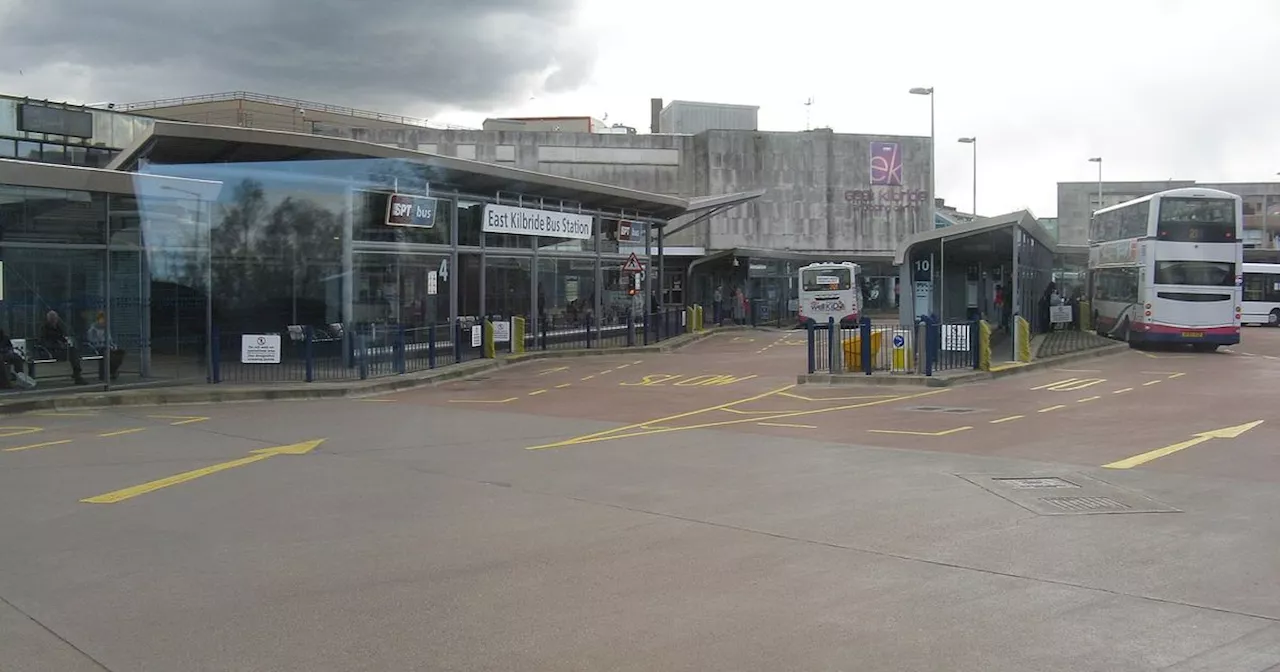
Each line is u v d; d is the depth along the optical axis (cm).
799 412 1574
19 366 1733
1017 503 870
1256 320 4784
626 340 3234
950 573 651
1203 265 3000
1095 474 1012
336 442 1270
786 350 3106
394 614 571
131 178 1872
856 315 4228
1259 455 1124
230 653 508
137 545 733
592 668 488
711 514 835
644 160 5662
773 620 558
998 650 509
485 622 557
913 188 5922
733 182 5703
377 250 2489
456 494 924
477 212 2791
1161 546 720
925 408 1609
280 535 764
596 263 3291
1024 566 667
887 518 815
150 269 1981
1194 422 1416
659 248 3750
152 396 1778
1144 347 3200
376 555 704
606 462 1103
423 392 1975
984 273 3431
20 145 3981
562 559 692
